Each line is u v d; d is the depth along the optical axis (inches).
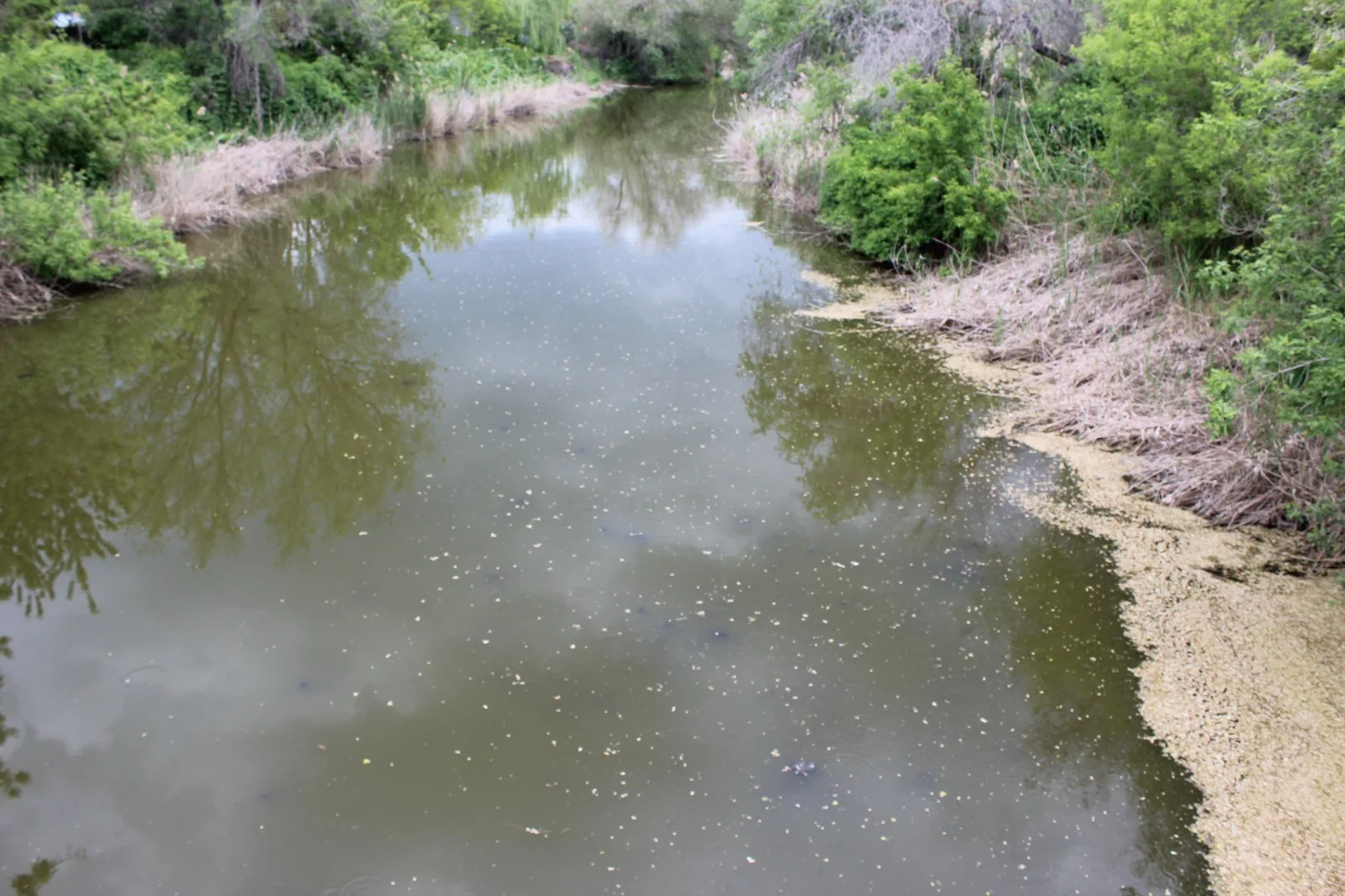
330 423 250.5
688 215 499.8
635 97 1155.3
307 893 120.2
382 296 354.3
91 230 341.1
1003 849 128.3
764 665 163.0
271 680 157.2
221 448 238.4
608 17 1264.8
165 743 144.0
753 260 408.8
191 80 556.7
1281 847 126.0
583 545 196.2
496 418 252.4
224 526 203.9
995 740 147.1
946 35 432.5
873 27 471.5
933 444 240.7
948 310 319.3
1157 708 151.9
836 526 204.8
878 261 401.4
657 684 157.9
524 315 333.4
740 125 676.7
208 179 450.0
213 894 119.9
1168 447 225.1
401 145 700.0
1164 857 126.3
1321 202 180.7
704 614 175.6
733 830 130.9
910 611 177.2
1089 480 220.8
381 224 467.8
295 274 379.6
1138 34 275.9
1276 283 185.5
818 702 154.7
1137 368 257.0
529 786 137.6
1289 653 160.7
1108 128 309.0
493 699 153.9
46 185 336.2
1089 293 298.4
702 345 305.9
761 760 143.1
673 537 199.6
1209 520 201.9
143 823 130.5
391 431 245.0
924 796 136.9
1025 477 223.5
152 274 364.8
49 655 162.7
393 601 177.9
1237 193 259.1
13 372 280.1
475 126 807.1
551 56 1201.4
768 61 595.8
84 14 554.3
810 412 258.4
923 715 151.9
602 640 168.2
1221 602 175.2
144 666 160.1
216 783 136.9
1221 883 122.3
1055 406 253.0
